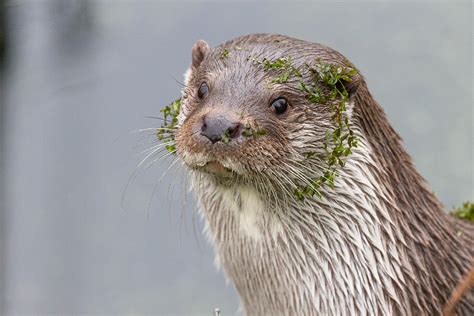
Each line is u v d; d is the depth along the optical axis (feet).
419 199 28.43
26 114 46.01
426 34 50.75
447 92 48.70
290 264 27.25
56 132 45.91
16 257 43.83
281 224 26.91
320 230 26.78
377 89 48.67
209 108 25.20
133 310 42.63
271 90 25.66
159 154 28.68
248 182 25.84
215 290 43.62
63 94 46.52
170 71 47.29
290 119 25.73
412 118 48.01
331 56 26.86
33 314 42.52
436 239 28.27
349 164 26.35
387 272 26.71
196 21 49.24
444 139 47.52
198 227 43.55
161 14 49.16
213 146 24.45
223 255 28.81
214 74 26.37
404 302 26.94
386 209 26.81
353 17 51.13
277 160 25.26
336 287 26.94
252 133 24.77
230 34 49.08
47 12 47.16
